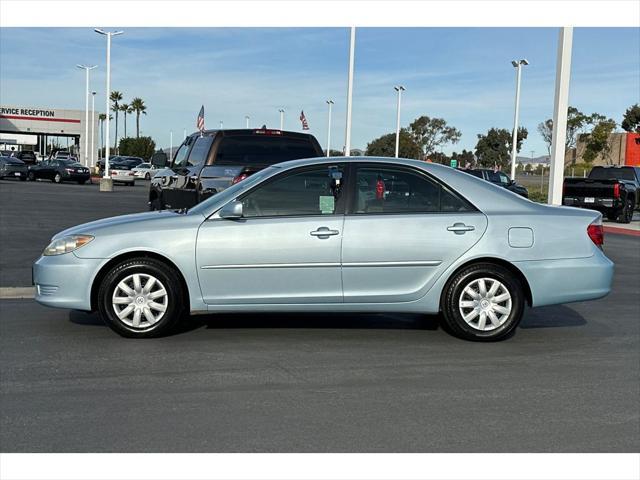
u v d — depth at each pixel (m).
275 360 5.94
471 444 4.25
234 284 6.38
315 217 6.42
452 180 6.61
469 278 6.50
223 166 10.90
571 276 6.57
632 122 54.25
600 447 4.24
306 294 6.41
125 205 23.88
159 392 5.10
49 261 6.43
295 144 11.60
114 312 6.45
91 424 4.48
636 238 18.14
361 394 5.12
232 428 4.45
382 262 6.41
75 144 76.12
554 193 17.88
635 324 7.54
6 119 69.81
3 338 6.51
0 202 23.44
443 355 6.18
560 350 6.42
